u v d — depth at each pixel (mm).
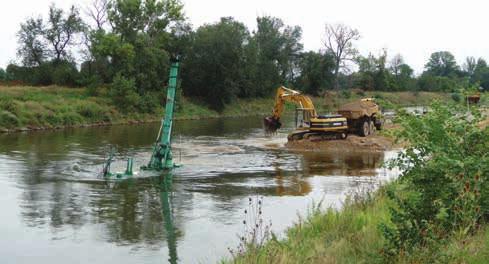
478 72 124250
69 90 59031
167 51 71188
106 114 54062
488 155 7699
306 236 10570
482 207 7680
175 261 10664
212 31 73375
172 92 21766
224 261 9812
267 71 86938
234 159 26344
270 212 14852
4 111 43156
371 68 112750
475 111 8266
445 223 7422
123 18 65000
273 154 28609
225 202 16234
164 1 68312
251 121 61688
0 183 18766
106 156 26688
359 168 23422
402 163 8219
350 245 8844
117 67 62781
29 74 67875
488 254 6938
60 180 19531
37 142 33469
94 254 11117
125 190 17906
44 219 13922
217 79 72875
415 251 7184
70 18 68375
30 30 68312
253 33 97750
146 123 56125
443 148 7699
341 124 32031
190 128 49375
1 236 12359
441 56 150750
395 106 8789
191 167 23328
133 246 11695
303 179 20500
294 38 100500
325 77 98250
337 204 15609
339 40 101312
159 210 15102
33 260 10750
